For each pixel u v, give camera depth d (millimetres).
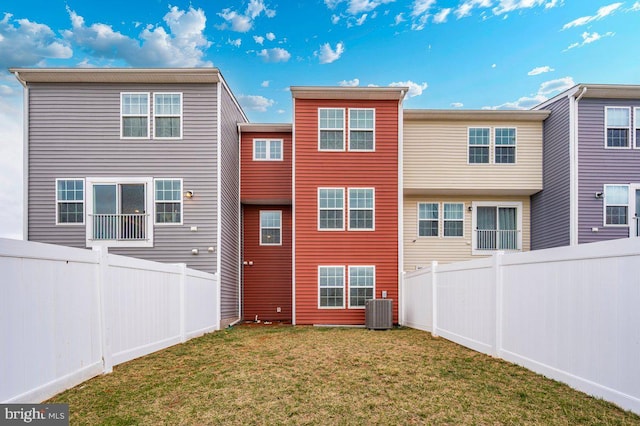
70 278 3838
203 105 9922
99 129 9797
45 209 9656
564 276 3865
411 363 4887
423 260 11758
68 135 9750
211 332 8406
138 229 9734
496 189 11414
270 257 12781
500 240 11891
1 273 2916
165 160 9844
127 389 3768
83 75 9547
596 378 3395
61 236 9609
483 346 5555
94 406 3270
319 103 10625
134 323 5254
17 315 3066
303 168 10547
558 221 10711
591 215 10188
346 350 5812
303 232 10453
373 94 10445
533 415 3021
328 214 10516
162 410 3195
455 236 11867
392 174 10602
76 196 9711
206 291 8453
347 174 10578
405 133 11477
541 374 4219
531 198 12023
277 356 5379
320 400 3453
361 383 3979
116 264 4781
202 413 3137
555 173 10891
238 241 12188
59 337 3629
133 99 9867
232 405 3324
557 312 3965
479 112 11227
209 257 9703
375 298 10305
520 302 4680
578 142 10289
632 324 3008
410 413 3131
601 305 3348
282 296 12680
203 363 4945
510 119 11477
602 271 3344
